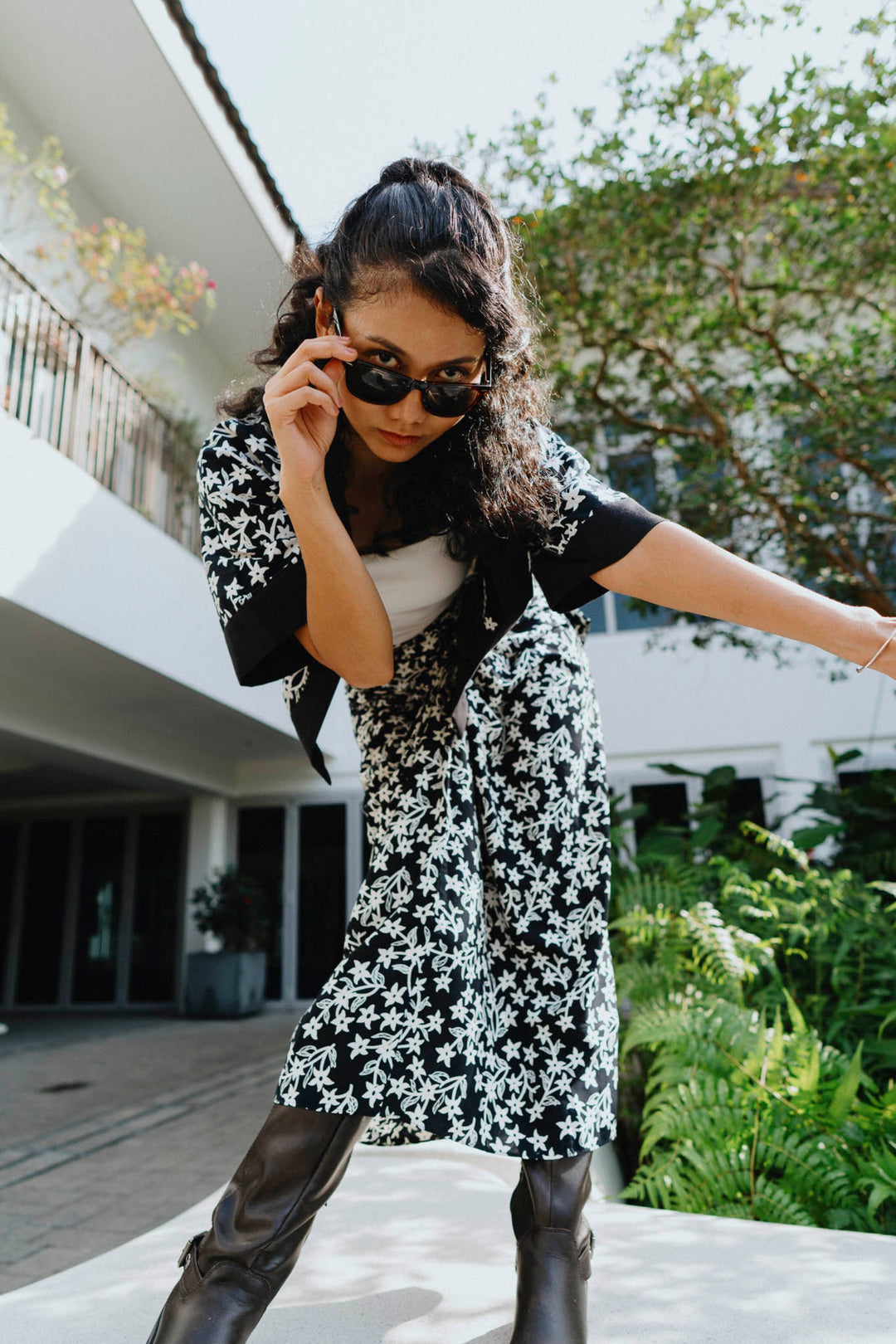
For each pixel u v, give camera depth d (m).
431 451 0.97
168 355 8.33
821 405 4.78
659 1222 1.65
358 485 1.03
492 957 1.10
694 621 5.80
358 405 0.88
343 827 10.87
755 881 3.32
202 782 10.39
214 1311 0.86
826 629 0.80
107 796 11.71
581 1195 1.05
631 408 5.88
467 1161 2.09
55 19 5.91
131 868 11.63
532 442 0.96
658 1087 2.52
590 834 1.16
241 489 0.97
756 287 5.09
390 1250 1.53
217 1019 10.04
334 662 0.92
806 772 8.67
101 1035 8.98
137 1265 1.50
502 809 1.14
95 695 7.57
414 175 0.90
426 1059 0.93
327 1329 1.21
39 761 9.22
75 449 5.97
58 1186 3.86
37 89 6.44
